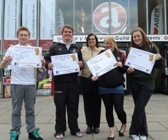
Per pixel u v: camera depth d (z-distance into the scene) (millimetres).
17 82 4664
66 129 5672
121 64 4824
